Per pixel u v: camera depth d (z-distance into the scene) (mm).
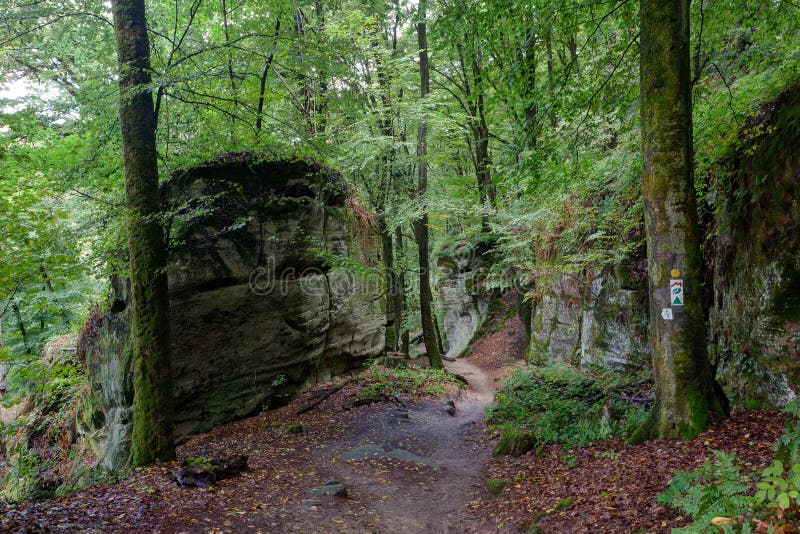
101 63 11195
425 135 17812
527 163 9141
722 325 8508
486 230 23781
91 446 12703
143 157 8680
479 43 9125
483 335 28266
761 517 3332
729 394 7641
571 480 6230
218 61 9648
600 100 9445
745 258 7699
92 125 10492
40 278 10555
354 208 17062
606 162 11164
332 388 14750
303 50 10461
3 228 9938
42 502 6406
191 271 11414
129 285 11469
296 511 6559
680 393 6320
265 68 12125
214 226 11867
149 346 8570
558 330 17703
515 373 14141
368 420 12492
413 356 28469
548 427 9008
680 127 6305
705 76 9992
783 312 6684
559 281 17906
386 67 17609
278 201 12938
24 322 19188
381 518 6645
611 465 6164
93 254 10875
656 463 5672
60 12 9312
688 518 4090
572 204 15305
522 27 8633
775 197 6969
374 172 19812
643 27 6516
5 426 13039
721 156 8625
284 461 9039
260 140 11023
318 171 14117
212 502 6598
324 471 8680
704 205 9797
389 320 21516
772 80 7676
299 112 14922
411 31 9945
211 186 11922
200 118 11375
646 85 6492
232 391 12180
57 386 13734
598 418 8383
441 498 7531
